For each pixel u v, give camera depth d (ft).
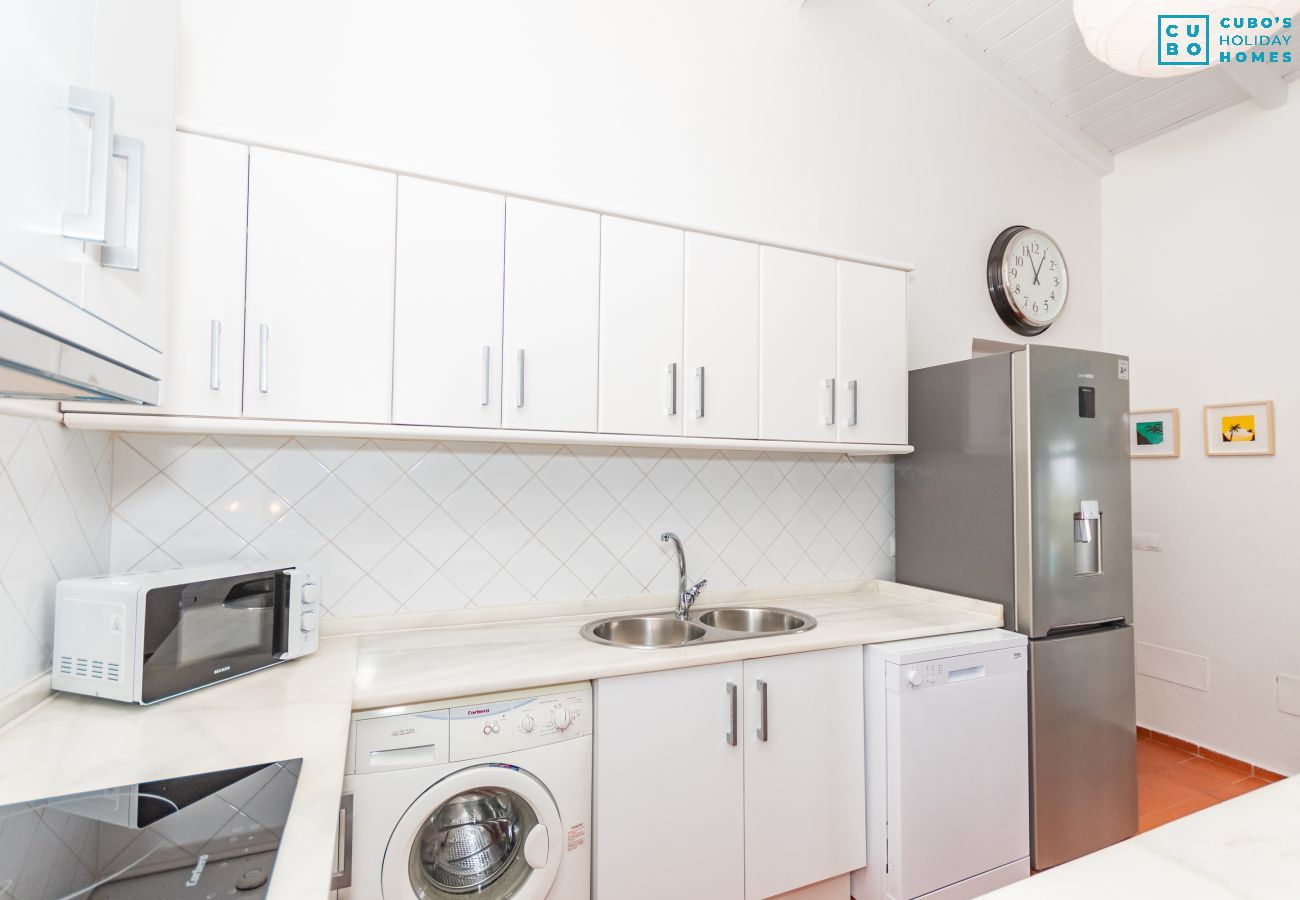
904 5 9.66
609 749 5.43
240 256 5.02
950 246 10.19
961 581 8.09
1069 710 7.38
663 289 6.68
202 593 4.67
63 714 4.13
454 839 5.28
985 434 7.86
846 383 7.75
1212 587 10.39
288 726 3.96
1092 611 7.66
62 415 4.54
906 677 6.32
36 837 2.65
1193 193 10.89
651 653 5.82
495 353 5.89
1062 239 11.51
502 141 7.11
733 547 8.23
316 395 5.23
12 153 2.01
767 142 8.72
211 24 5.95
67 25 2.42
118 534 5.59
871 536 9.16
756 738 6.08
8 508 4.01
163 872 2.40
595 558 7.40
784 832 6.16
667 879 5.61
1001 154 10.84
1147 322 11.44
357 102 6.47
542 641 6.19
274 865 2.45
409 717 4.81
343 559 6.34
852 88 9.43
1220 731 10.21
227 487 5.96
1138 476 11.46
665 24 8.09
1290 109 9.82
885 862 6.42
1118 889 2.11
